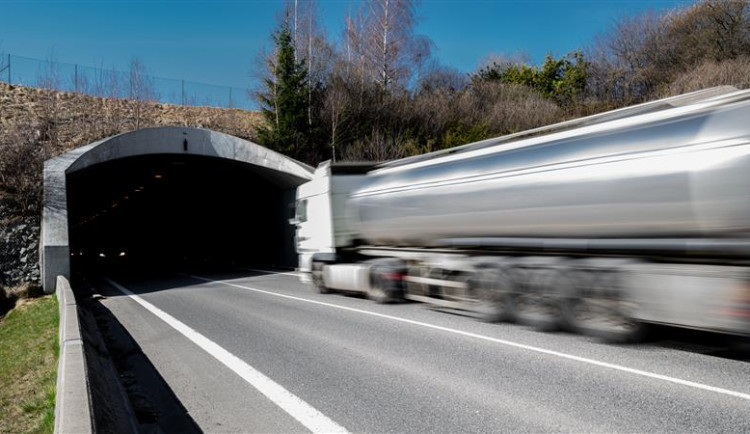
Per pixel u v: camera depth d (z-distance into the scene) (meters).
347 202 13.05
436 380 5.80
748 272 5.42
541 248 8.01
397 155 30.39
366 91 37.16
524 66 50.28
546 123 36.94
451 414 4.79
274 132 33.75
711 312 5.67
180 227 43.88
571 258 7.60
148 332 9.68
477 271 8.89
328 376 6.19
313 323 9.58
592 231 7.09
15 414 5.68
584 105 37.69
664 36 41.75
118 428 4.68
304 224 14.95
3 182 20.30
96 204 41.09
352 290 12.33
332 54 40.25
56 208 18.80
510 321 8.57
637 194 6.40
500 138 8.67
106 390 5.69
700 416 4.43
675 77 36.75
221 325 9.94
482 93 44.12
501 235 8.60
